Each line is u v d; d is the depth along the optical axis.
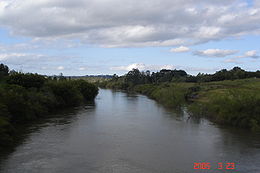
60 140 34.69
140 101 95.75
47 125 44.66
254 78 130.25
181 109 71.19
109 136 37.59
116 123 48.16
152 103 88.06
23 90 54.34
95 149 30.98
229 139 36.84
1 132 30.94
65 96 72.81
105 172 24.05
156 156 28.78
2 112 37.69
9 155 28.11
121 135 38.34
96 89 104.75
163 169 25.00
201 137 37.91
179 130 42.69
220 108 51.59
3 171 23.70
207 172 24.38
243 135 39.50
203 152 30.45
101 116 56.78
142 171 24.42
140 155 29.06
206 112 56.72
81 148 31.27
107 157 28.17
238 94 51.34
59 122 47.94
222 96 54.34
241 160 27.80
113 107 75.38
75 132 39.69
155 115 59.50
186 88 98.62
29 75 67.00
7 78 65.56
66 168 24.78
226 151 30.94
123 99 104.88
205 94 89.31
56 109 67.56
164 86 116.25
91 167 25.17
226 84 111.81
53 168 24.69
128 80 190.62
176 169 25.03
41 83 67.31
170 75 184.00
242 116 46.12
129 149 31.27
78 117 54.66
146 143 34.09
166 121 51.22
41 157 27.66
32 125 44.44
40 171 23.89
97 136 37.41
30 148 30.77
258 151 31.02
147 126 45.69
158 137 37.50
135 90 161.38
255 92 50.66
